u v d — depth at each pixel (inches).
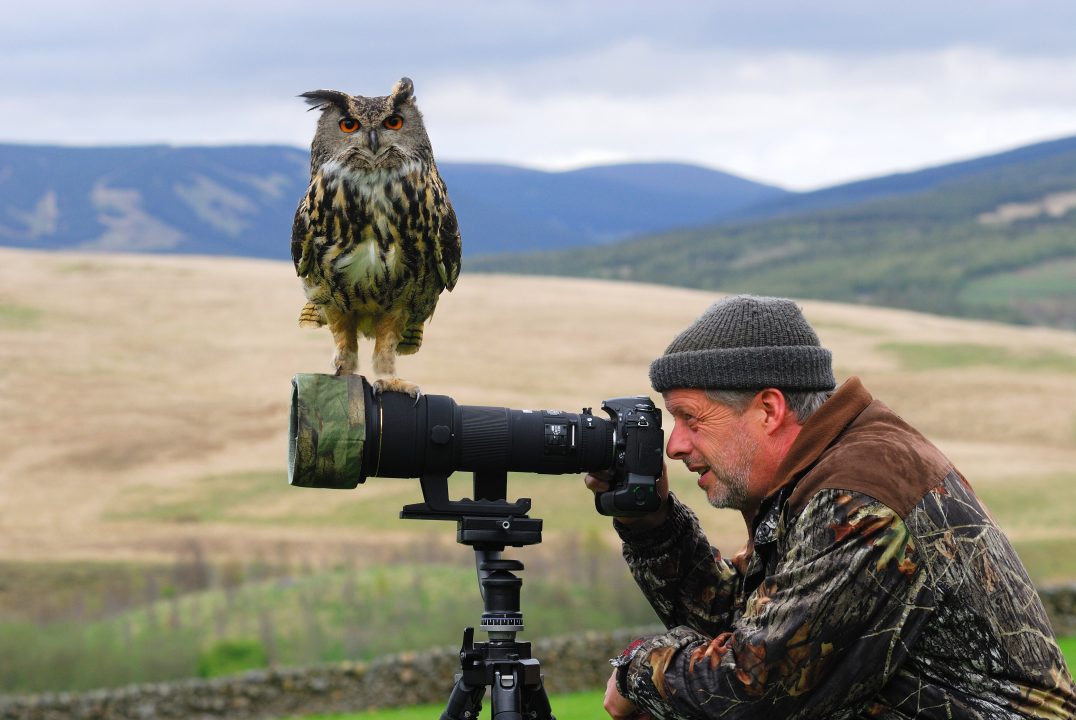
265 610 1023.6
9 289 2994.6
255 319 2856.8
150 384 2369.6
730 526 1330.0
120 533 1683.1
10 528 1688.0
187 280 3211.1
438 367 2461.9
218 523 1717.5
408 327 179.3
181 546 1609.3
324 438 127.2
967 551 107.3
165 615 1026.1
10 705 615.2
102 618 1067.9
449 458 130.6
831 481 110.0
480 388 2310.5
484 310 3046.3
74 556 1571.1
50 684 846.5
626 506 133.1
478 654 133.0
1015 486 1753.2
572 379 2432.3
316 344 2674.7
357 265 160.6
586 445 133.2
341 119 160.9
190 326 2768.2
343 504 1796.3
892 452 110.4
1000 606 107.0
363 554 1526.8
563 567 1048.2
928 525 107.2
